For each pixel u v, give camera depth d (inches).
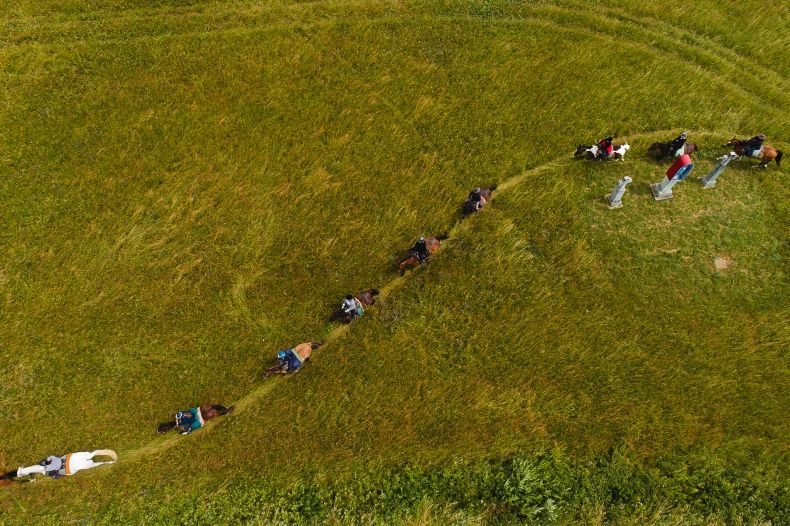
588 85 888.9
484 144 837.8
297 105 862.5
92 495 631.8
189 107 852.6
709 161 828.0
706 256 751.7
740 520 605.6
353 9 951.6
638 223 775.1
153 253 750.5
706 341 701.3
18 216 764.0
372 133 842.2
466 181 810.8
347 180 807.7
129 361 689.6
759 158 810.2
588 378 687.1
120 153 813.2
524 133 847.7
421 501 619.8
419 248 710.5
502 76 895.7
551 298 730.2
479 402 673.6
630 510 617.0
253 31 924.6
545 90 884.0
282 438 660.1
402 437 657.6
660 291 731.4
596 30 955.3
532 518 611.8
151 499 629.3
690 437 653.9
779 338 698.8
